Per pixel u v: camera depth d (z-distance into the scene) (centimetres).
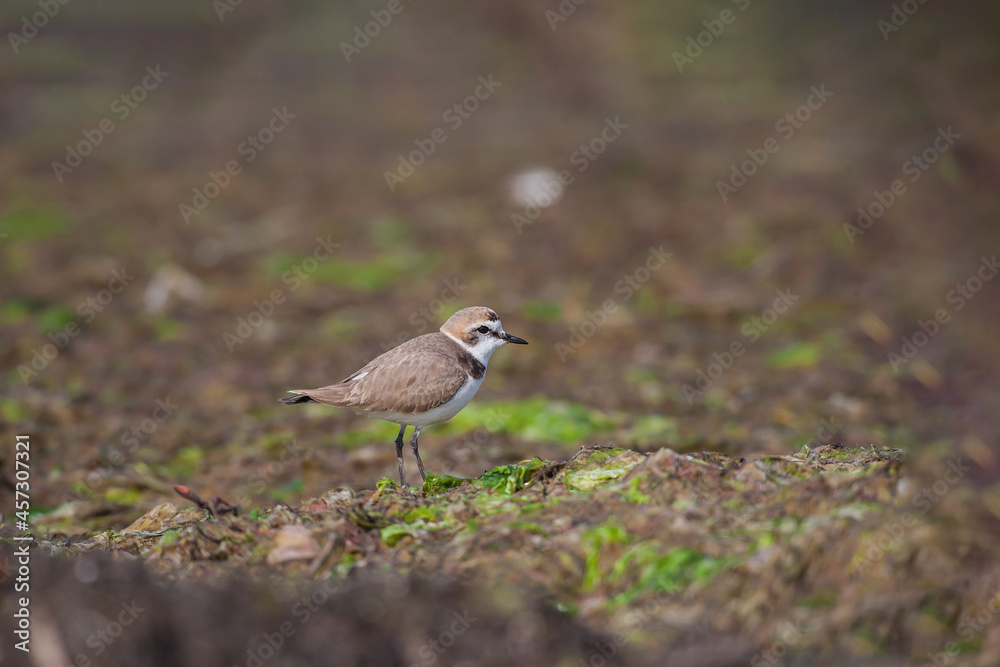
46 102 3603
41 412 1526
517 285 2162
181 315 2000
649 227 2455
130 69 4044
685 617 748
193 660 709
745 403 1576
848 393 1592
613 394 1622
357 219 2572
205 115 3506
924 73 2648
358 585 775
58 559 791
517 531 834
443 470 1308
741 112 3173
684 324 1964
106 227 2508
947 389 1602
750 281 2139
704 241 2362
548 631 736
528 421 1488
